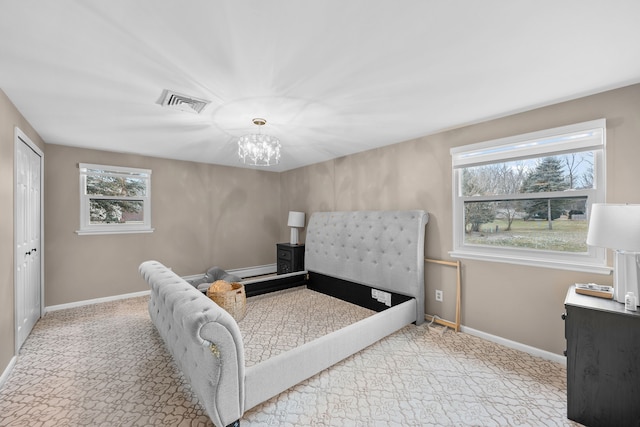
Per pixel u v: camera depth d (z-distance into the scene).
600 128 2.05
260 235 5.29
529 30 1.36
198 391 1.61
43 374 2.10
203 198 4.61
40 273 3.16
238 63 1.63
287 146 3.57
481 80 1.87
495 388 1.92
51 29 1.32
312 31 1.36
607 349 1.57
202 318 1.43
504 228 2.64
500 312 2.56
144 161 4.05
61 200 3.44
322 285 4.03
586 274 2.12
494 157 2.61
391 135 3.11
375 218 3.38
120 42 1.42
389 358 2.30
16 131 2.27
